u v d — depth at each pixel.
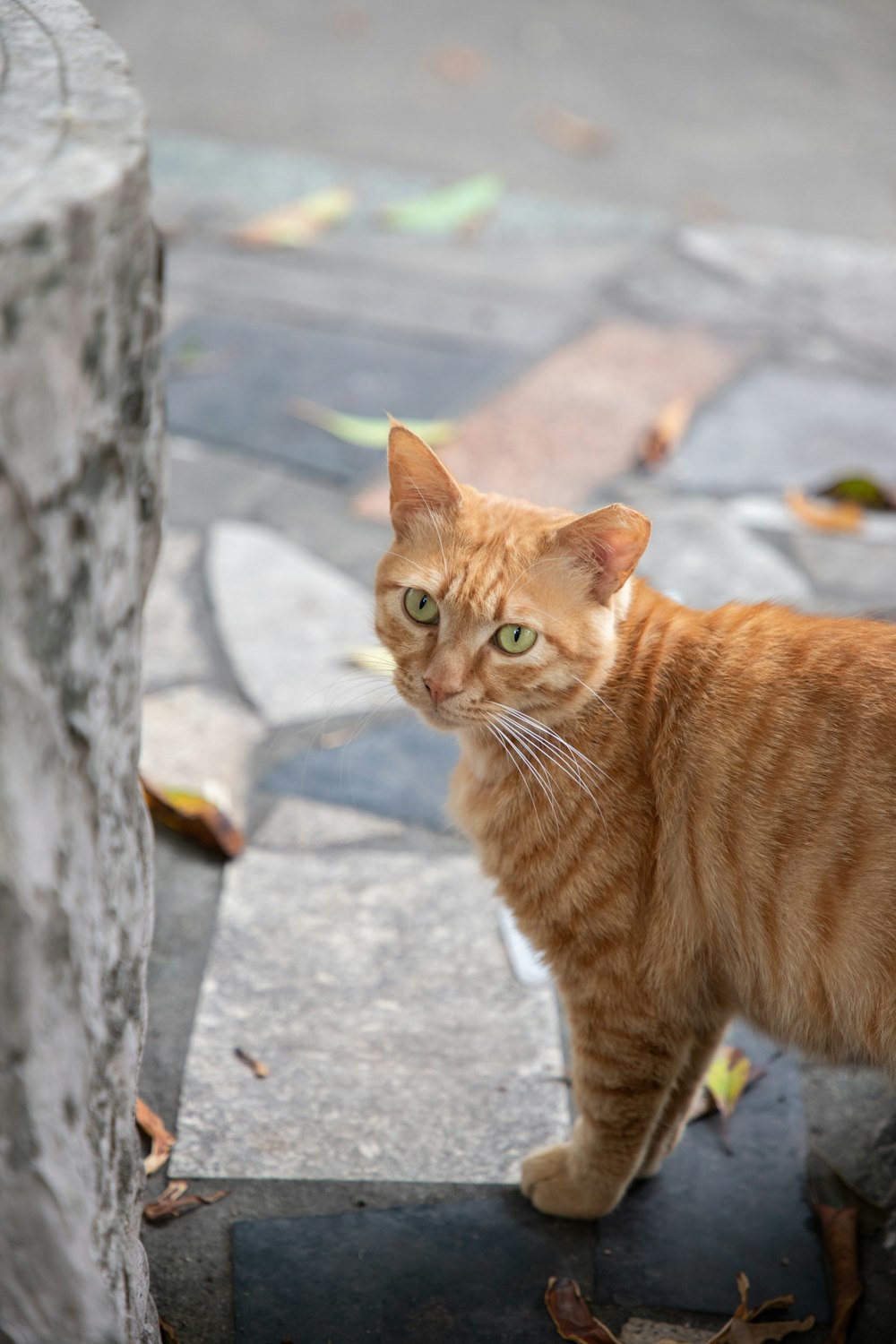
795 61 6.21
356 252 4.71
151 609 3.12
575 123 5.59
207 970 2.28
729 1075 2.15
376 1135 2.02
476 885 2.49
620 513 1.76
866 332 4.30
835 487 3.48
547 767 1.87
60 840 1.17
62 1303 1.23
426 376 4.01
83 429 1.13
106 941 1.30
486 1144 2.02
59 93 1.28
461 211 4.85
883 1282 1.84
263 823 2.60
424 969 2.31
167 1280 1.79
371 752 2.79
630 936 1.83
